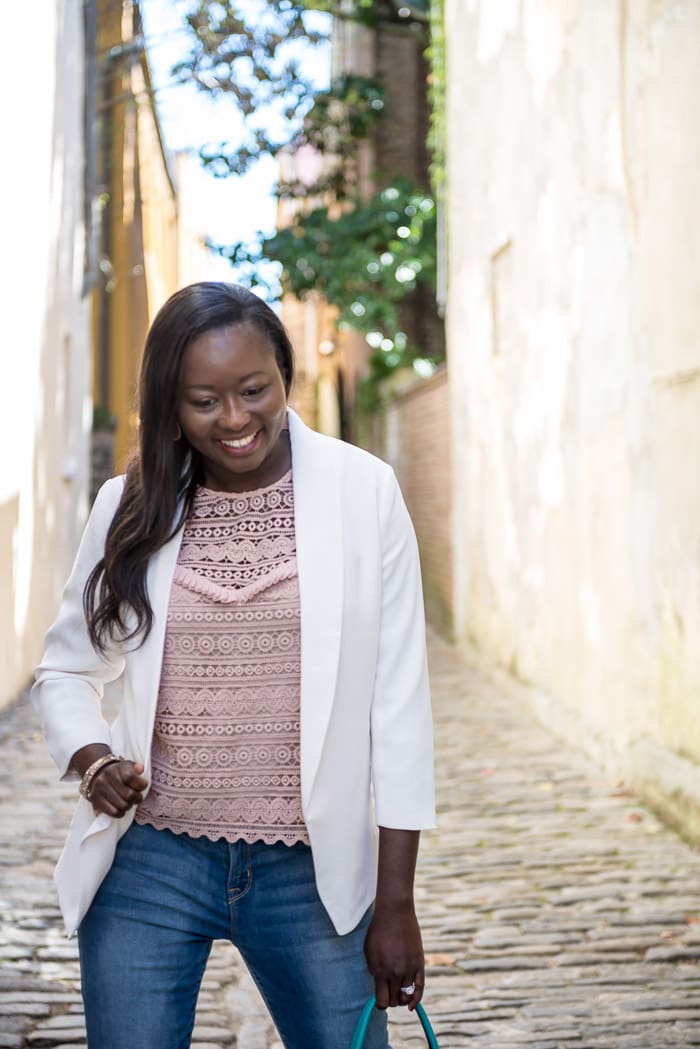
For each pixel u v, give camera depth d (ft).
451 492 40.32
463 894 16.16
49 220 35.09
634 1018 12.46
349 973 6.88
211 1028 12.17
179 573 6.77
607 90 22.30
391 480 7.00
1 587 28.35
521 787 21.89
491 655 33.91
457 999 12.96
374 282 58.49
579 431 24.68
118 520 6.82
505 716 28.73
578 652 24.93
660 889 16.33
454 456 38.91
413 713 6.87
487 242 33.24
